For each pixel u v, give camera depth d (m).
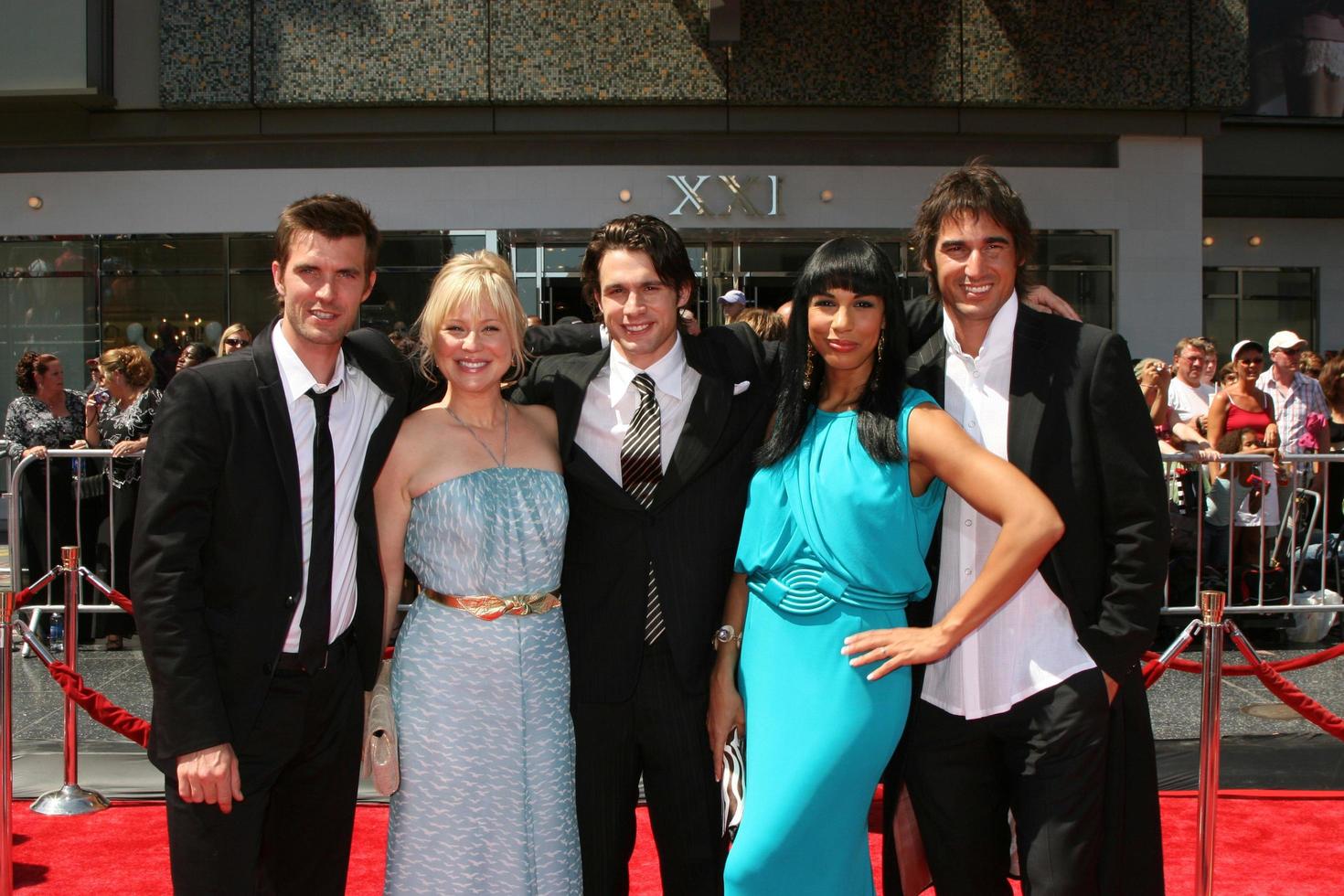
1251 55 14.65
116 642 7.15
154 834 4.08
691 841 2.86
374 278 2.69
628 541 2.82
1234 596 6.75
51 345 13.27
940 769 2.61
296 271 2.52
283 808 2.73
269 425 2.53
